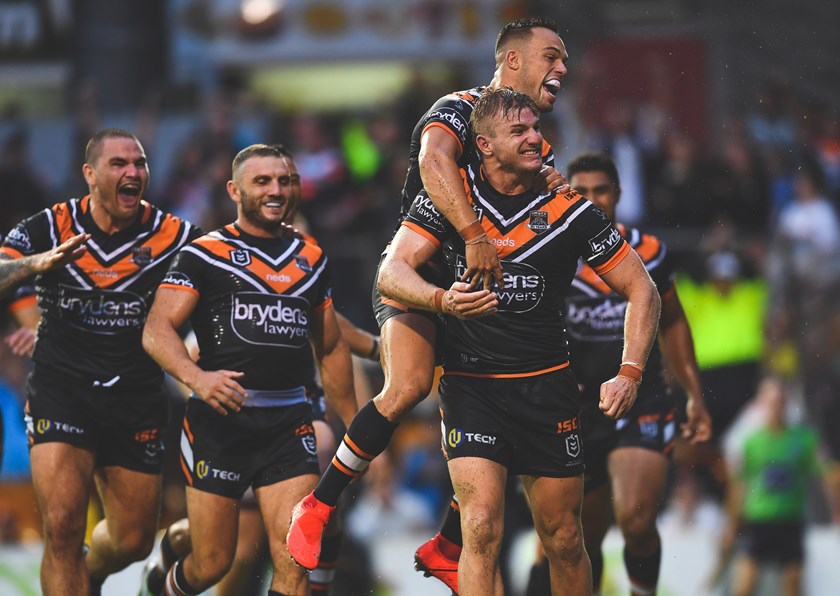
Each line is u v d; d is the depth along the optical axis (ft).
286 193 76.07
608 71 195.00
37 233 76.48
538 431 65.77
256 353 74.84
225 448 74.79
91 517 100.99
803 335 149.59
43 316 77.41
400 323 66.80
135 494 78.33
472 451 65.16
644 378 83.30
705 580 122.21
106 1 179.73
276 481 74.79
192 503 75.25
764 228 157.07
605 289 83.15
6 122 174.19
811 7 198.70
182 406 119.44
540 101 70.08
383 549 118.01
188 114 173.88
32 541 124.77
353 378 79.15
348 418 78.84
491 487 64.69
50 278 76.38
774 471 126.72
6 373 131.64
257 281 75.46
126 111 179.63
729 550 123.54
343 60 187.01
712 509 136.36
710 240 151.43
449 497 138.92
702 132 190.08
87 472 75.97
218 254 75.46
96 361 76.64
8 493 126.11
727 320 145.69
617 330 83.20
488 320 65.36
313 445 76.13
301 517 68.39
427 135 65.62
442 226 65.46
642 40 196.24
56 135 174.40
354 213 154.71
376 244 151.02
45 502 74.38
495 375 65.72
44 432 75.61
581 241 65.31
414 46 186.29
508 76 70.18
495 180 65.21
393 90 190.70
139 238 77.25
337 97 192.24
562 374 66.49
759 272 148.87
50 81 191.52
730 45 195.62
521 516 109.09
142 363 77.71
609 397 63.41
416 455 141.08
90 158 76.13
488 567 63.72
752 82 193.06
